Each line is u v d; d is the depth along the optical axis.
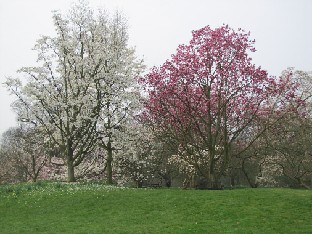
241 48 29.86
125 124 34.19
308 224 18.34
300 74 43.44
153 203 22.95
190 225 18.61
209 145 31.25
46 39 32.12
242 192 24.88
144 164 41.41
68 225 19.30
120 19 36.72
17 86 30.69
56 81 32.09
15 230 18.73
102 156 39.72
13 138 65.62
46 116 32.56
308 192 24.77
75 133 32.00
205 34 30.45
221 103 31.69
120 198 24.33
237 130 31.84
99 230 18.16
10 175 66.94
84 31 34.41
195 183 34.47
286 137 42.41
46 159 56.50
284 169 43.69
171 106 32.47
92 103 32.38
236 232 17.25
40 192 26.39
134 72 35.94
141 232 17.66
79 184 29.75
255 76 29.75
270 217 19.56
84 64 32.19
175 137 32.75
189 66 29.97
